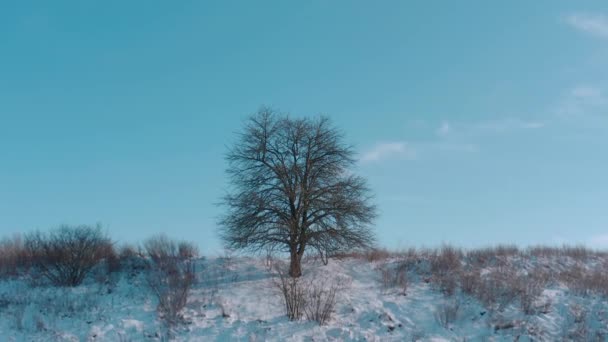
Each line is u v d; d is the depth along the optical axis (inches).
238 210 906.7
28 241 976.9
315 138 920.9
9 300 813.9
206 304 771.4
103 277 914.1
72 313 761.6
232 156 932.0
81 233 937.5
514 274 887.1
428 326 713.6
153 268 942.4
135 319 733.9
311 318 719.7
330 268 941.8
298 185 898.7
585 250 1093.8
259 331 688.4
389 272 909.2
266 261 984.3
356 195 917.8
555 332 695.7
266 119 933.2
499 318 721.6
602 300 784.3
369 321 719.7
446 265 938.1
